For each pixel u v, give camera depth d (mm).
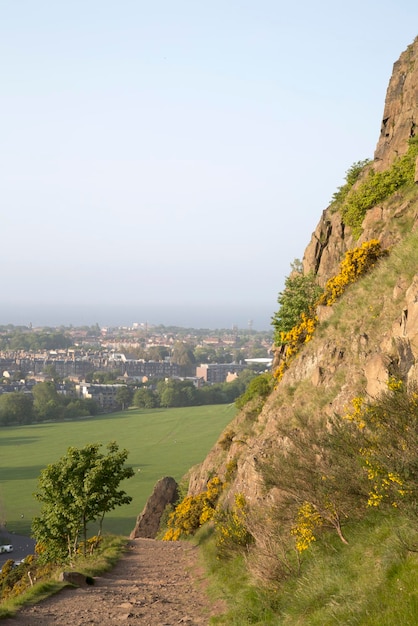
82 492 38219
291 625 14891
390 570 13523
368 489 17188
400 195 39750
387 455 15797
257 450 28984
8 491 188125
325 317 35156
